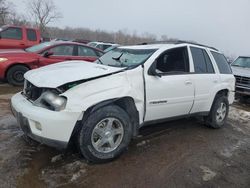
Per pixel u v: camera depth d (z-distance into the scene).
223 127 5.72
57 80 3.26
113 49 4.89
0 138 4.05
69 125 3.11
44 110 3.13
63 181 3.07
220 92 5.42
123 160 3.68
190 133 5.05
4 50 8.60
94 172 3.30
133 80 3.70
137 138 4.52
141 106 3.82
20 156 3.53
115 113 3.47
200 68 4.89
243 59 10.52
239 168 3.81
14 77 7.95
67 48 8.51
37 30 12.34
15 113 3.56
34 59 8.04
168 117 4.40
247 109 8.14
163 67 4.25
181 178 3.37
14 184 2.94
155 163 3.68
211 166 3.78
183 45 4.64
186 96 4.48
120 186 3.08
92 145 3.38
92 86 3.31
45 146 3.85
